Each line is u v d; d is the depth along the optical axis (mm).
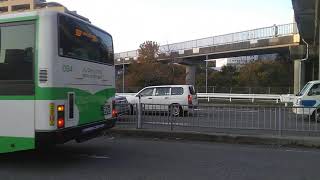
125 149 11352
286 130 12992
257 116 13242
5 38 8688
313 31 37000
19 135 8500
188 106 13859
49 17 8383
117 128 14133
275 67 71062
